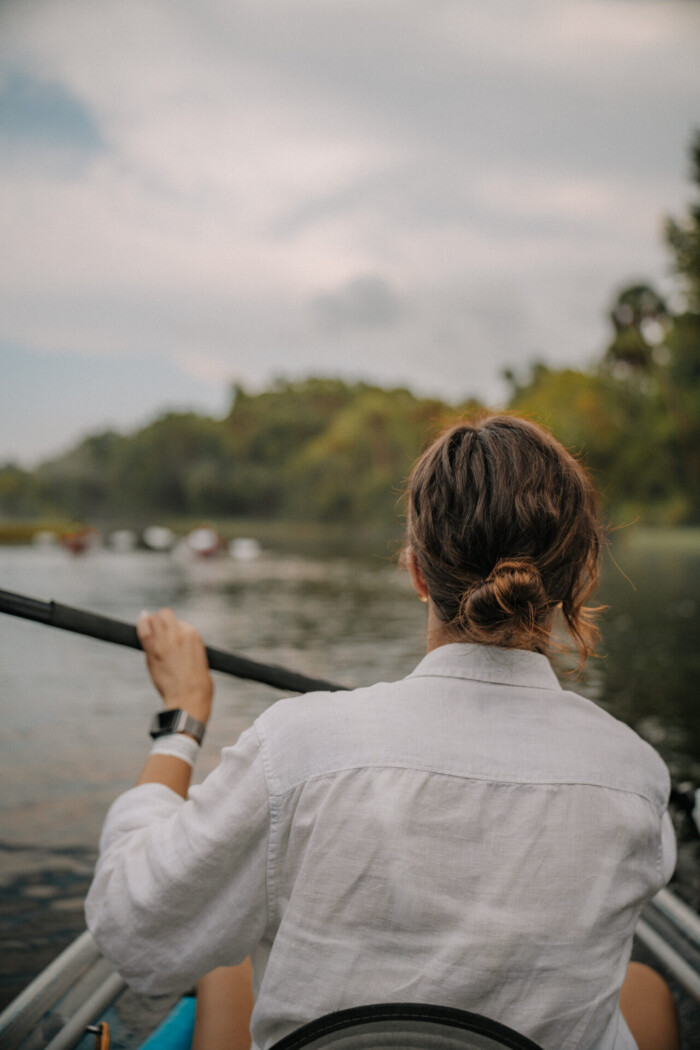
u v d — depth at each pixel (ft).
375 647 30.27
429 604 2.82
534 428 2.73
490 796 2.44
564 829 2.44
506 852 2.41
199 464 405.59
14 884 9.93
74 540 99.25
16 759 15.56
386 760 2.44
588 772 2.51
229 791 2.48
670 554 114.93
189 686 3.17
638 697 21.02
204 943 2.50
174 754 2.97
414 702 2.56
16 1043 3.70
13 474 424.05
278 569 78.89
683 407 174.29
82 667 25.70
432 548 2.65
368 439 336.70
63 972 4.24
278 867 2.45
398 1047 2.30
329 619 38.86
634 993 3.51
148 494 405.39
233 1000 3.42
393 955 2.39
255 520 381.40
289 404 427.74
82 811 12.69
